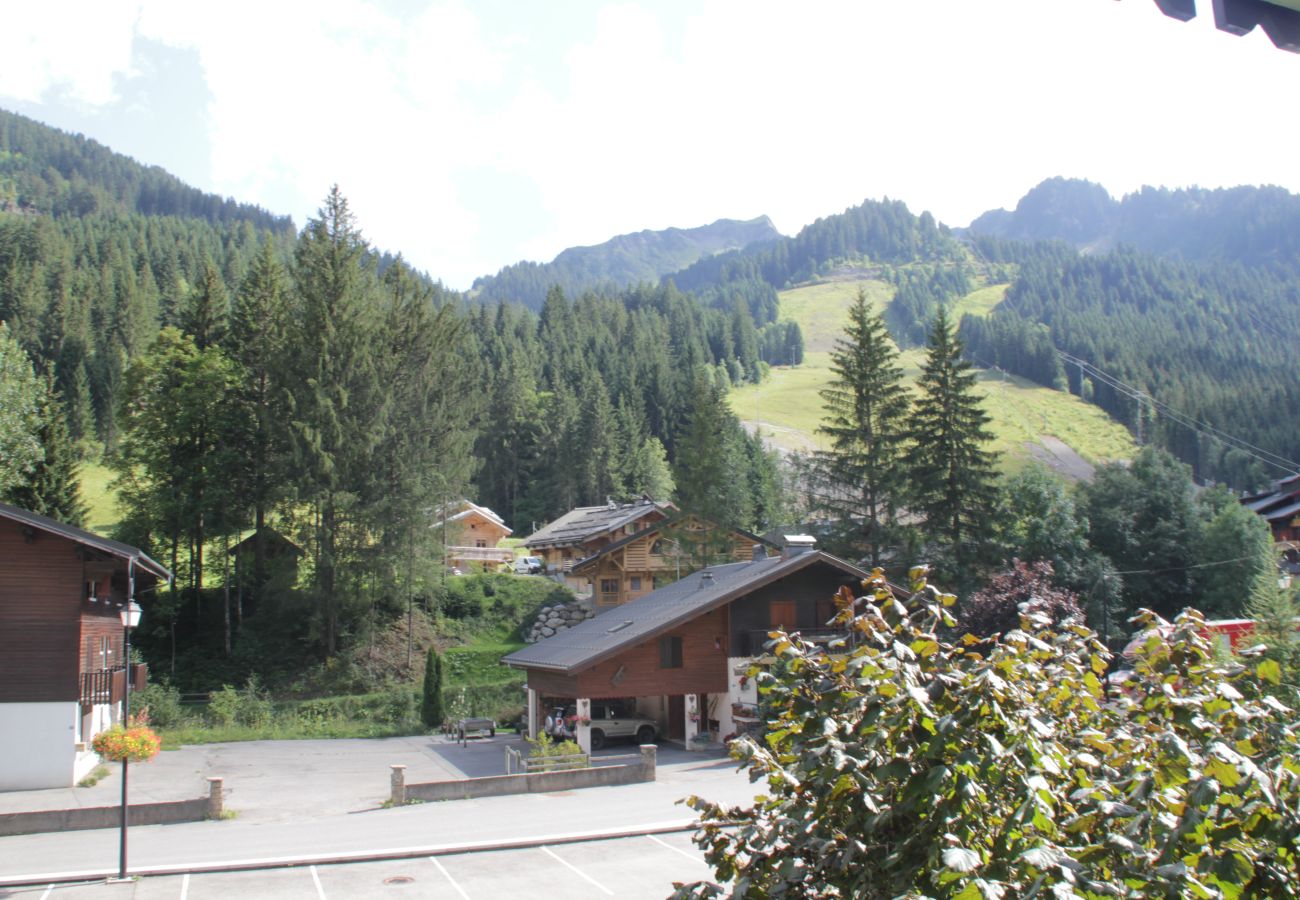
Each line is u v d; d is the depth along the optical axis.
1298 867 4.84
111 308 111.62
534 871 18.95
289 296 56.56
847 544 52.84
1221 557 56.03
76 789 28.39
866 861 5.39
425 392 53.16
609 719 36.81
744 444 95.56
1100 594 53.03
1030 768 5.15
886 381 53.75
